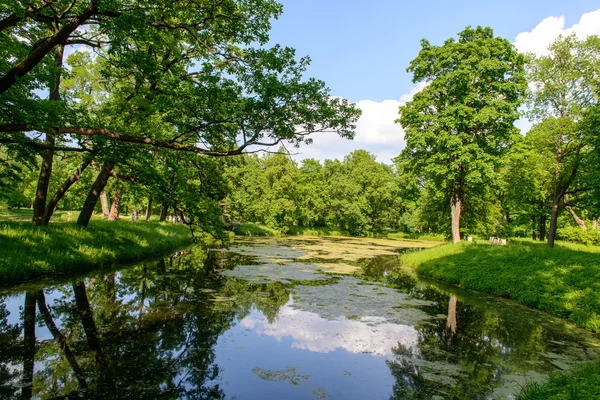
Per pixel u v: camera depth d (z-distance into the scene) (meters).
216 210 12.51
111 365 5.78
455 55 20.56
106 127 9.23
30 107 8.51
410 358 6.63
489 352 6.99
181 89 10.23
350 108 9.24
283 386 5.44
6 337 6.60
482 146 20.88
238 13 9.72
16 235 11.54
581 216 28.08
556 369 6.21
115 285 10.92
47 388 4.94
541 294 10.84
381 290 12.46
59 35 7.31
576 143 17.27
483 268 14.33
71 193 24.86
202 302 9.85
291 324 8.41
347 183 52.19
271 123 8.81
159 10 9.01
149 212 32.19
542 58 18.64
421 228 53.00
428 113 22.36
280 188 45.09
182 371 5.77
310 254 23.05
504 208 29.69
